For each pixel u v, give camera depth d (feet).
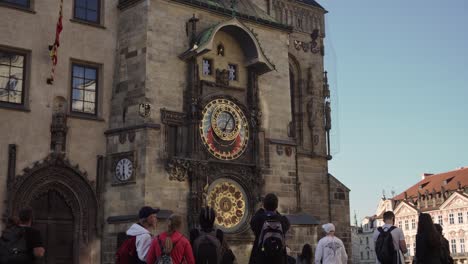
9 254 49.75
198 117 125.80
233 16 133.49
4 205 111.55
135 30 126.62
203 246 53.26
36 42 120.57
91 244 120.67
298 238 135.74
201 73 130.31
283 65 146.51
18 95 117.91
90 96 126.52
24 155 115.34
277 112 142.31
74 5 126.93
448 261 65.41
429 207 481.05
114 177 122.52
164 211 117.50
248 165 132.46
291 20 163.84
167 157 120.78
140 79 122.93
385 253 63.87
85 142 123.13
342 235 160.56
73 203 120.67
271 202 52.85
